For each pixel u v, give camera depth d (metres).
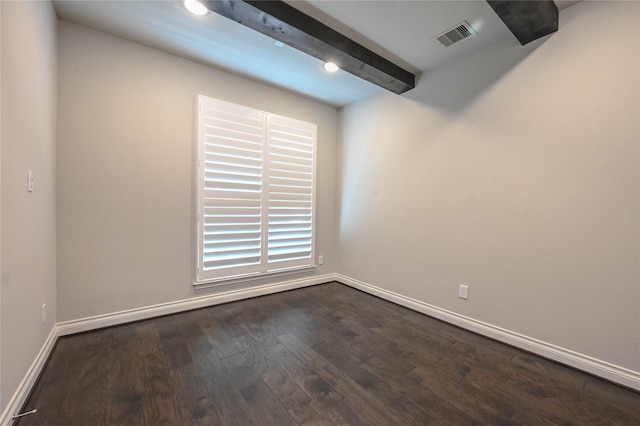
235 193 2.97
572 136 1.86
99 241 2.28
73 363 1.80
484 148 2.32
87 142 2.21
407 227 2.96
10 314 1.28
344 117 3.80
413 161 2.90
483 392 1.59
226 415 1.39
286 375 1.73
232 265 2.98
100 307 2.30
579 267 1.84
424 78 2.78
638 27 1.62
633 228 1.64
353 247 3.66
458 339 2.25
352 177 3.67
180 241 2.67
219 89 2.85
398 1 1.86
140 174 2.45
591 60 1.78
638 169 1.62
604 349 1.74
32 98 1.54
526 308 2.08
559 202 1.92
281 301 3.08
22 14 1.39
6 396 1.24
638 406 1.50
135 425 1.31
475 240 2.38
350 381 1.68
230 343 2.12
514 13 1.75
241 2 1.72
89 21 2.12
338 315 2.71
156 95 2.51
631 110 1.64
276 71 2.87
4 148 1.20
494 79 2.26
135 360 1.85
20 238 1.39
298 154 3.49
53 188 2.01
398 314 2.76
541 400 1.54
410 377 1.73
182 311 2.69
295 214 3.49
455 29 2.14
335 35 2.18
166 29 2.21
